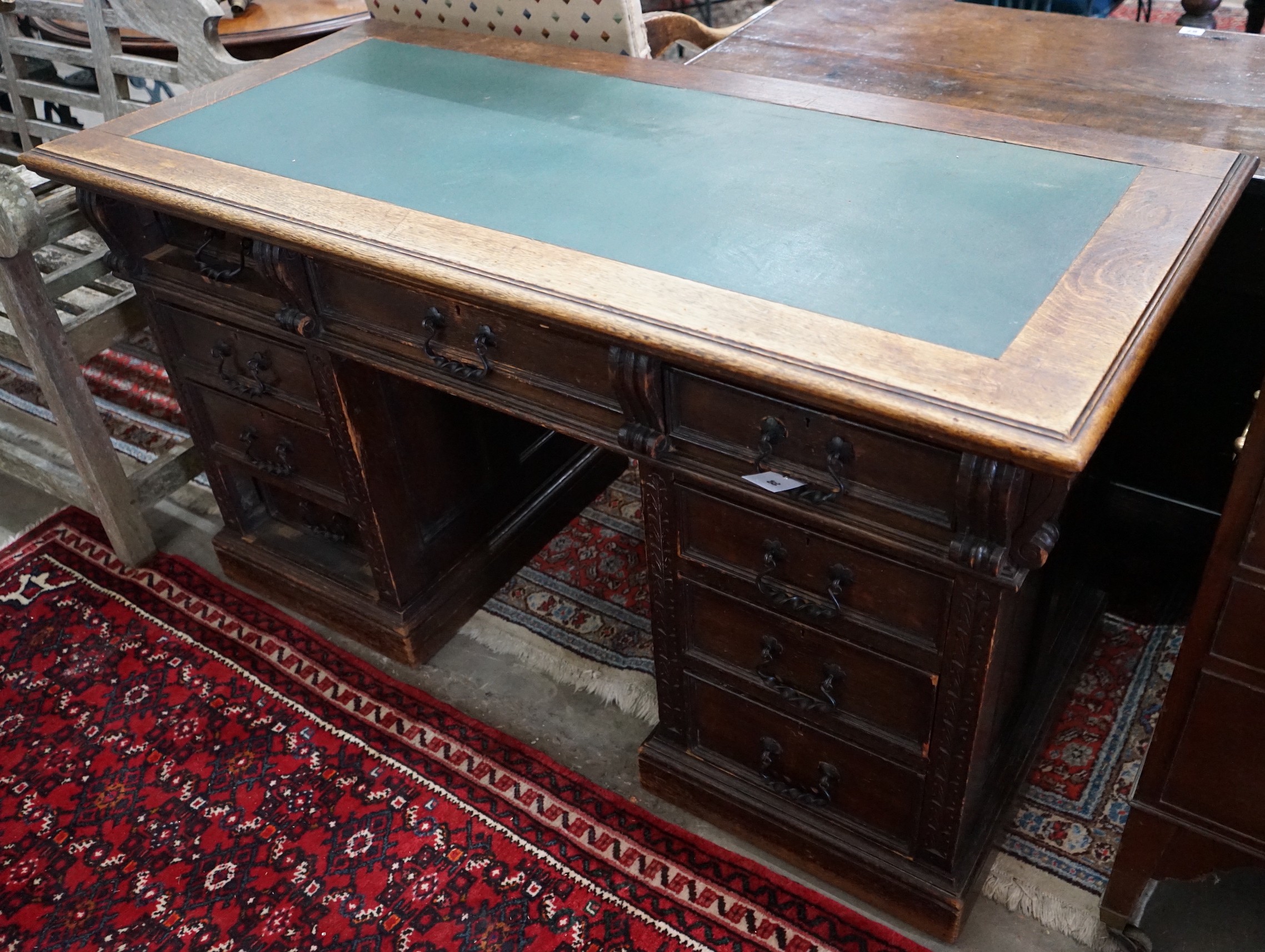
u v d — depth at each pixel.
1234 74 1.80
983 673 1.31
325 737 2.01
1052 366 1.08
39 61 3.34
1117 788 1.84
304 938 1.69
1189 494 2.14
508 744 1.97
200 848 1.83
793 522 1.35
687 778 1.78
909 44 2.02
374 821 1.86
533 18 1.94
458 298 1.36
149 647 2.22
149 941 1.70
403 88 1.82
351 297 1.60
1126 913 1.56
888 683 1.42
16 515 2.59
